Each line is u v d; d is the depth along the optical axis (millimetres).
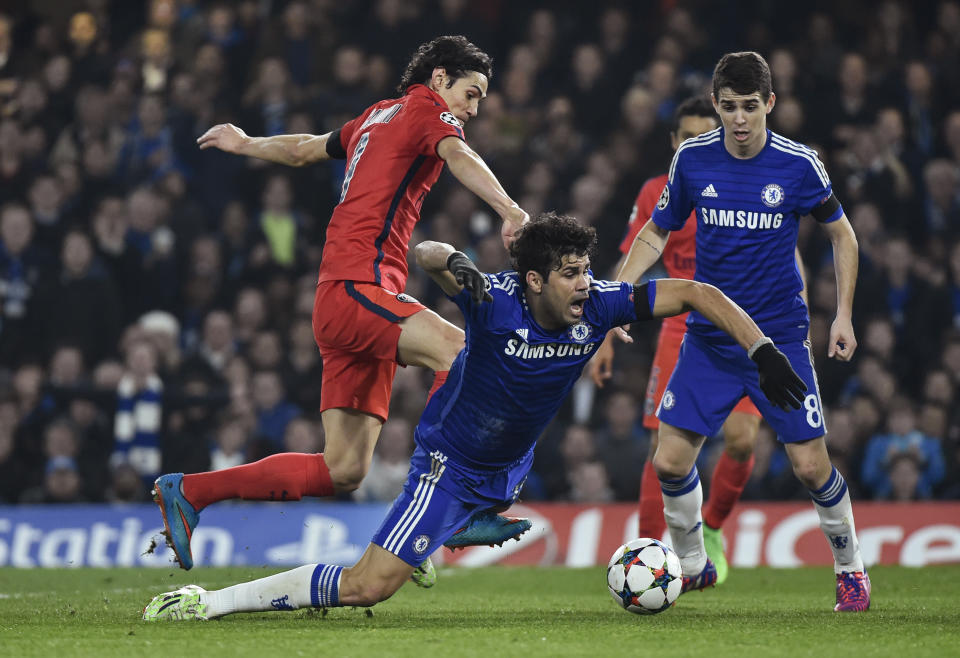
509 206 15344
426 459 15398
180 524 17203
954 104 48156
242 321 40562
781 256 17922
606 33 48438
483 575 27609
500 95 46562
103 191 43969
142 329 39094
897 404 36781
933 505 30562
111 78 47500
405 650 12711
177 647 12938
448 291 14258
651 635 14250
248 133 44781
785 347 18000
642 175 43094
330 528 31344
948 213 44406
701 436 18453
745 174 17844
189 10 49438
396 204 17391
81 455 36062
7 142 43719
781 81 45500
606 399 38875
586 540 30938
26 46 49844
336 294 17234
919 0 50812
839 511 17828
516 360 14492
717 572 21703
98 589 23297
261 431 37281
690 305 14570
